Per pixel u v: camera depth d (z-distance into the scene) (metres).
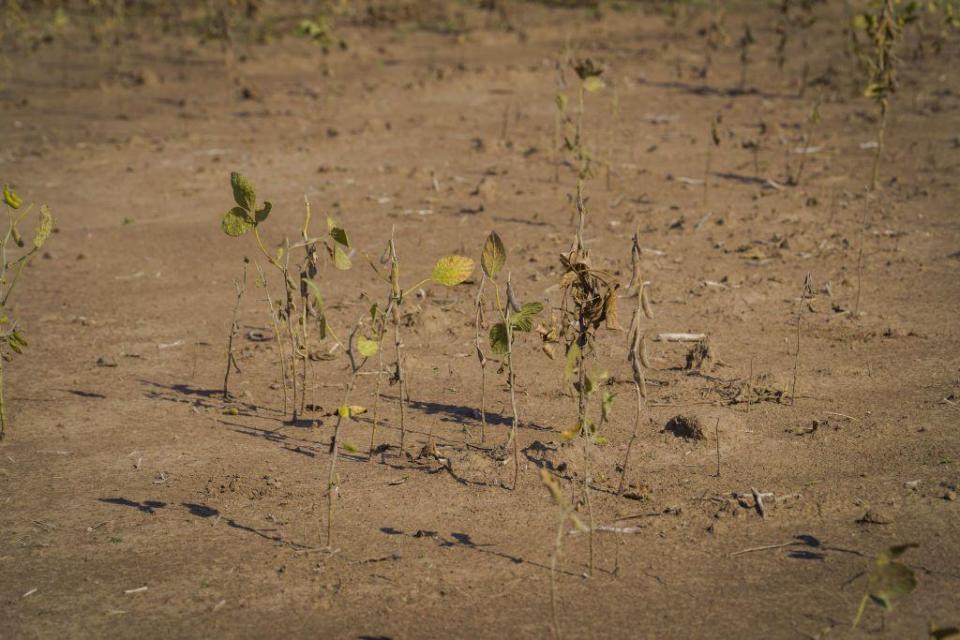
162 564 4.50
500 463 5.33
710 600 4.12
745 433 5.61
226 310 7.88
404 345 7.05
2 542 4.71
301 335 7.20
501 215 10.16
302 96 16.16
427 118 14.52
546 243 9.21
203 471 5.36
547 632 3.96
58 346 7.21
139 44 20.83
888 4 10.58
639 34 21.36
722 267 8.52
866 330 7.11
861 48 15.65
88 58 19.66
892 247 8.87
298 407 6.14
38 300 8.22
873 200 10.31
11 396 6.36
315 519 4.84
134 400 6.28
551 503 4.93
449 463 5.32
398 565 4.44
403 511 4.89
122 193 11.31
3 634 4.03
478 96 15.92
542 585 4.27
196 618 4.11
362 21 23.19
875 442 5.45
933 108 14.10
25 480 5.31
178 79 17.67
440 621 4.05
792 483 5.05
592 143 12.92
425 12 23.94
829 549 4.46
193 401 6.26
